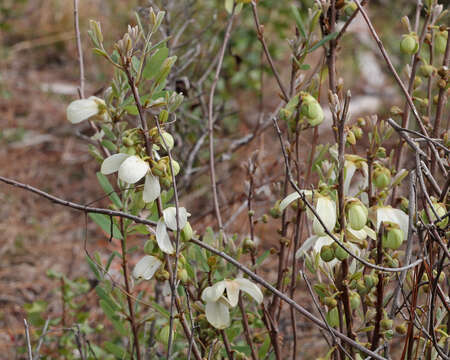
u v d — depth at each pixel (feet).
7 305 7.81
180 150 7.07
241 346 5.12
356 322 5.93
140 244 8.52
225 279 4.61
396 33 13.87
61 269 8.59
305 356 6.54
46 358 6.29
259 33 5.39
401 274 4.62
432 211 4.60
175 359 5.69
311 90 5.13
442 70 5.00
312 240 4.70
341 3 5.10
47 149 12.07
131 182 4.35
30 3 17.74
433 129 5.12
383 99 13.99
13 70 15.34
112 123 4.86
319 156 4.86
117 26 9.05
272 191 6.52
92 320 6.99
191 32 8.23
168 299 6.35
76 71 14.84
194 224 6.99
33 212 10.10
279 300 5.32
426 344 4.76
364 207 4.48
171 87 6.62
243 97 11.94
